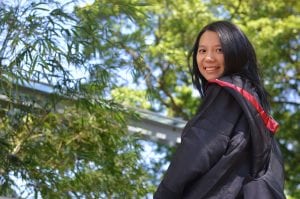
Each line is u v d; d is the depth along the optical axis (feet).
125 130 19.97
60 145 19.06
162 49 40.04
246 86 8.38
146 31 39.34
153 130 24.34
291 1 42.91
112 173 20.10
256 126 8.09
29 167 18.33
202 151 7.92
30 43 16.16
